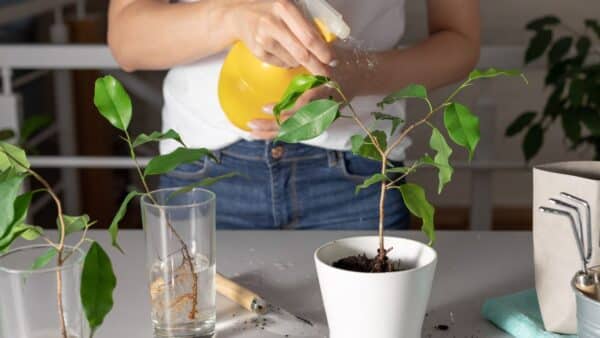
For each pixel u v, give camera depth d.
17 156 1.16
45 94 4.18
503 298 1.34
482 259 1.51
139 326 1.31
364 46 1.74
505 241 1.59
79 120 3.80
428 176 3.96
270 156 1.76
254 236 1.61
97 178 3.85
